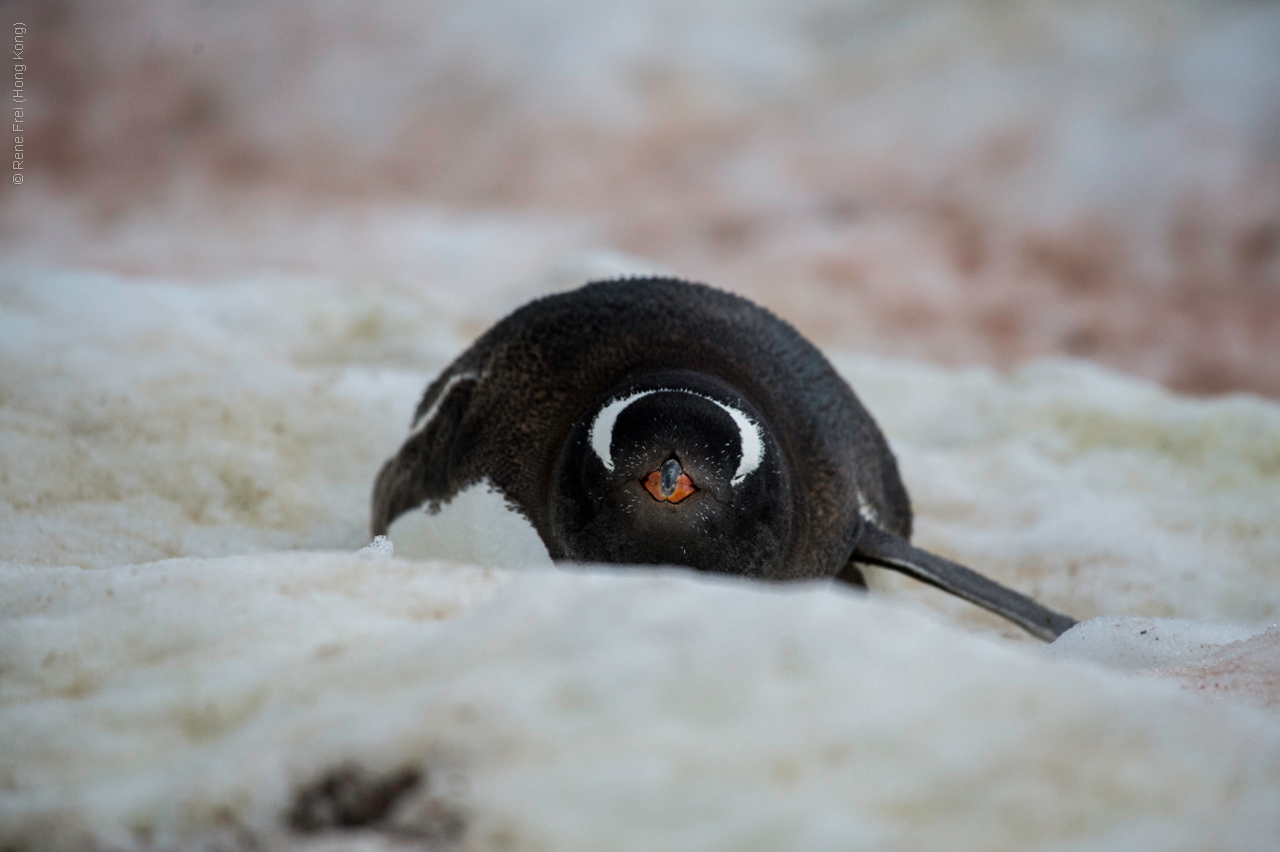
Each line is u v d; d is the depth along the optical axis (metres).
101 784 3.84
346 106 33.38
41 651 4.70
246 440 11.66
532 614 4.17
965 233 27.58
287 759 3.60
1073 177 28.83
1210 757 3.42
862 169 30.03
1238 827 3.20
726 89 33.47
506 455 8.20
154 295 15.48
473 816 3.31
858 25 34.66
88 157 31.28
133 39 34.62
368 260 26.64
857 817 3.22
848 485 8.43
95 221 28.52
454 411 8.72
